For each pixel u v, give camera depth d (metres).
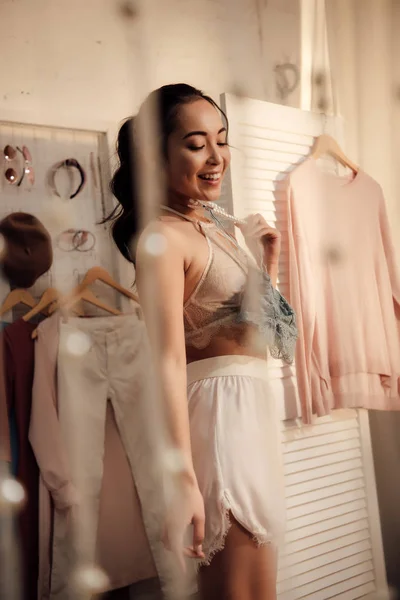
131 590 1.20
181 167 1.11
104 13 1.18
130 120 1.11
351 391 1.38
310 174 1.42
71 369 1.19
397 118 1.38
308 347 1.37
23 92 1.18
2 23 1.15
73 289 1.22
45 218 1.21
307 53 1.42
